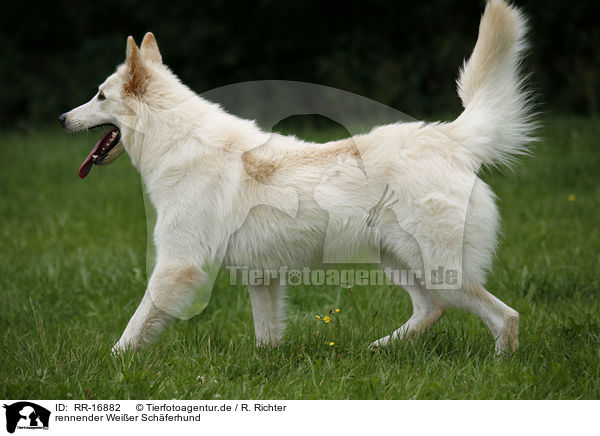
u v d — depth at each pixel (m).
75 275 6.67
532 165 10.71
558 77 17.12
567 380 3.96
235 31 17.80
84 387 3.90
